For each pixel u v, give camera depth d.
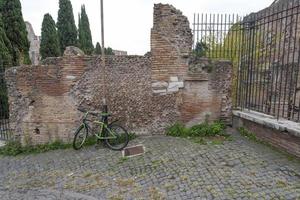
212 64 6.68
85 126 6.59
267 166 4.59
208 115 6.83
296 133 4.62
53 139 6.93
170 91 6.70
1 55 11.38
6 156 6.70
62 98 6.73
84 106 6.73
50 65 6.62
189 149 5.61
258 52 6.46
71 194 4.44
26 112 6.87
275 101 5.86
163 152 5.60
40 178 5.18
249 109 6.55
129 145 6.23
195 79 6.66
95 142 6.68
